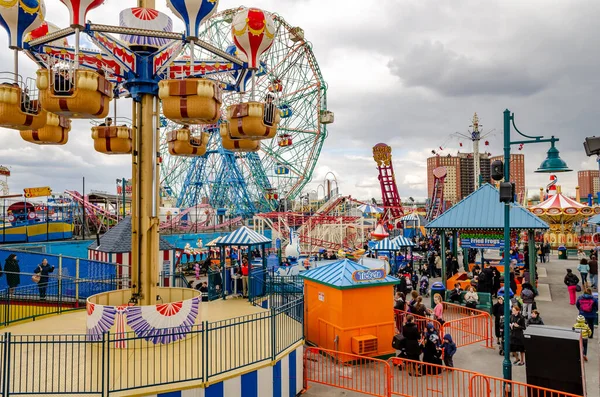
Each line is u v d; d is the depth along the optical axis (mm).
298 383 10906
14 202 32062
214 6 9891
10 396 7645
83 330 11508
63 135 11789
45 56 11156
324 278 13758
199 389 8492
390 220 47688
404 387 11109
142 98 11078
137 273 11094
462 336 15281
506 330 10234
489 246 22156
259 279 16422
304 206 60312
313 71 59156
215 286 16734
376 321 13305
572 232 43469
